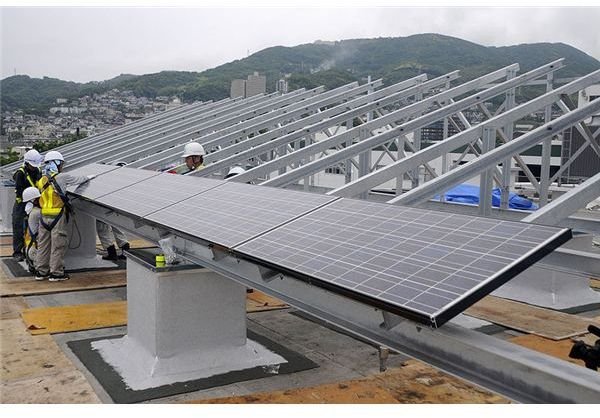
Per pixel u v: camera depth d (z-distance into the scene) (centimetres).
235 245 409
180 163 1209
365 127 1003
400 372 552
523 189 2105
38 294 846
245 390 508
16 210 1079
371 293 286
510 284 848
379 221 388
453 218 357
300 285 381
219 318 555
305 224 419
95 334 665
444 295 266
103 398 492
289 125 1244
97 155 1432
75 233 1017
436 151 711
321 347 626
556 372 240
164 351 534
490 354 262
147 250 602
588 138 884
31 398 489
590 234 742
